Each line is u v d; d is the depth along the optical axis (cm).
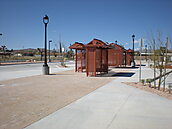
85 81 1260
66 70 2306
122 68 2791
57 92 865
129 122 479
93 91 890
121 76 1606
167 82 1278
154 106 629
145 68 2755
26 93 839
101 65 1770
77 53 2117
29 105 636
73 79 1371
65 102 678
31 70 2292
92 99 725
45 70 1708
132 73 1911
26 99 722
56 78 1425
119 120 493
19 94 816
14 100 706
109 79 1380
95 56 1589
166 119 502
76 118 507
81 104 650
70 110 580
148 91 897
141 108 605
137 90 917
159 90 945
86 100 709
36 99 723
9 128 437
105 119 500
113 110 582
